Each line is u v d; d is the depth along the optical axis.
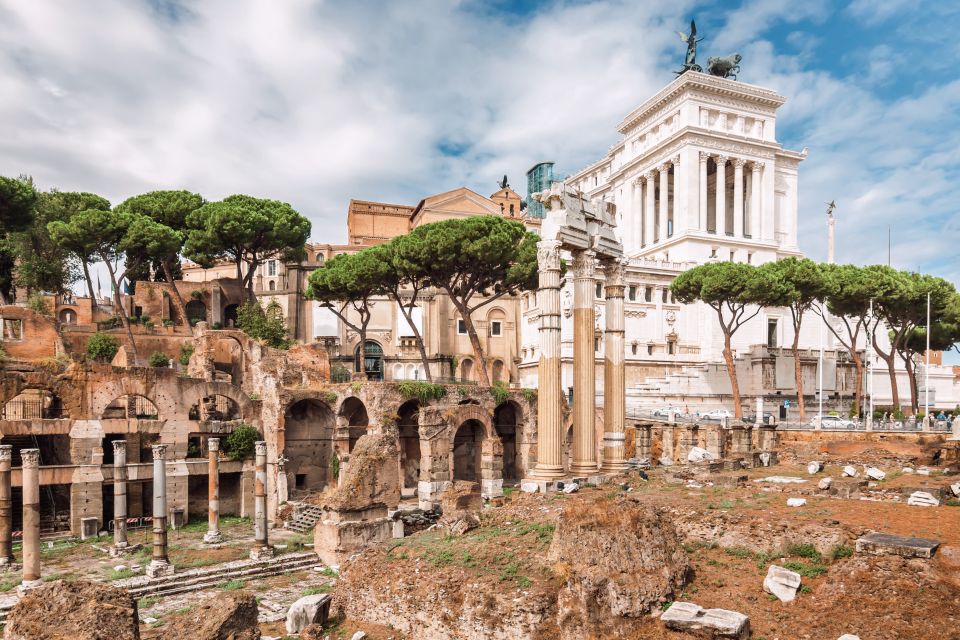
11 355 63.78
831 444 49.56
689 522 26.06
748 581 21.69
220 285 92.19
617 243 40.31
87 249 73.56
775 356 86.50
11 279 83.56
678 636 18.62
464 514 29.39
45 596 19.69
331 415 62.25
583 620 19.30
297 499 58.31
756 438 54.88
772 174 116.19
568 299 86.38
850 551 22.08
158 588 35.28
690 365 98.00
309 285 73.75
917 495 27.77
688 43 122.38
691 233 108.19
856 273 72.69
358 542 38.72
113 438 56.44
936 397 100.31
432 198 109.94
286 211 87.88
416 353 94.56
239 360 71.44
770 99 117.06
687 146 110.56
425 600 22.77
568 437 64.56
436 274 64.00
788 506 28.14
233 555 40.97
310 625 24.34
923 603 18.52
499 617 20.73
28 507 35.38
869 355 86.00
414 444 64.50
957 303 84.00
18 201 73.06
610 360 40.28
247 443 56.41
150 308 87.19
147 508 54.72
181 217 85.25
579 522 21.39
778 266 73.12
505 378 99.31
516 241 63.41
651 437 61.12
